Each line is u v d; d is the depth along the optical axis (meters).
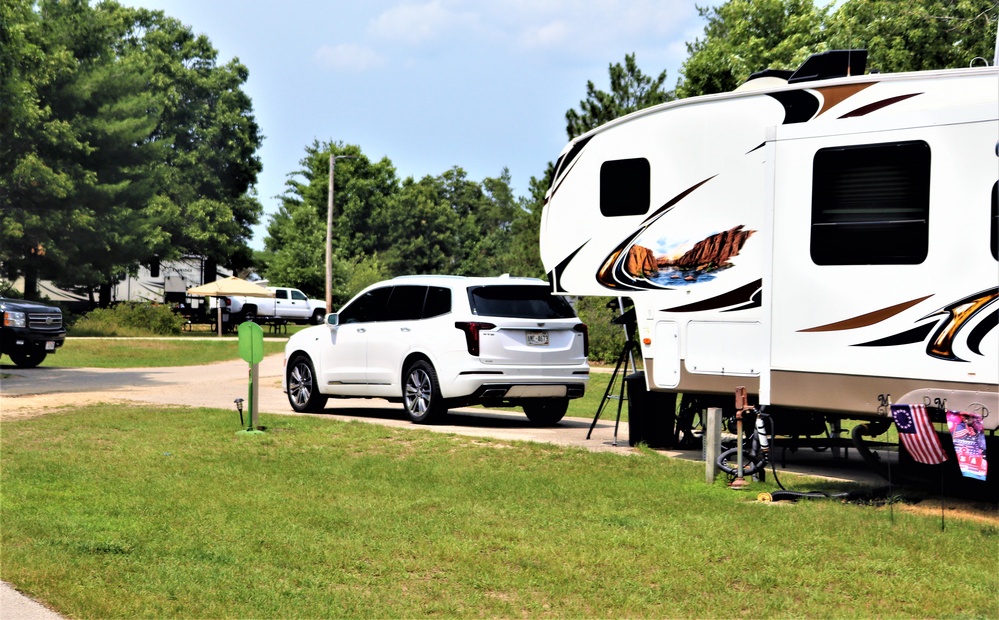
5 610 5.25
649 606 5.30
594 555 6.25
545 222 11.08
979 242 7.71
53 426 12.12
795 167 8.59
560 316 13.17
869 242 8.23
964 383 7.76
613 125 10.54
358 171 79.06
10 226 37.34
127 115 42.78
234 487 8.41
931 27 24.27
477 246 83.25
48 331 23.61
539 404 13.66
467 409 16.67
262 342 11.90
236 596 5.42
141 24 56.31
